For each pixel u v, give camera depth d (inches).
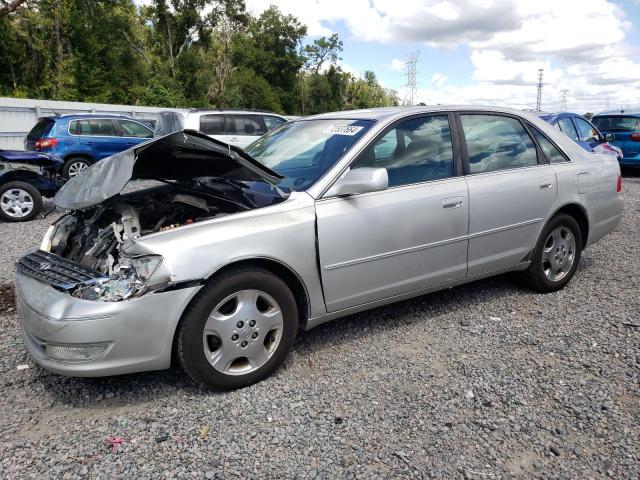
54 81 1358.3
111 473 97.7
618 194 204.7
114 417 115.9
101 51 1514.5
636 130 530.6
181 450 104.2
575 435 108.6
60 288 115.7
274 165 156.9
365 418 114.7
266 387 127.8
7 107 786.2
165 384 130.0
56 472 97.9
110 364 113.4
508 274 204.8
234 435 108.9
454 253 158.9
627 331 156.9
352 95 2999.5
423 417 115.0
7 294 193.9
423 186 151.8
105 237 140.0
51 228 157.5
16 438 108.5
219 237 120.2
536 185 174.9
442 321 166.7
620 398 121.8
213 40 1871.3
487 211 163.2
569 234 189.0
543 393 124.2
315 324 139.1
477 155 166.2
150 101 1466.5
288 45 2300.7
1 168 338.6
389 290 148.3
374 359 142.2
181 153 132.4
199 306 118.0
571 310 173.9
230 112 497.4
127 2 1592.0
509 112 179.6
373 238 141.1
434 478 96.3
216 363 122.2
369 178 131.1
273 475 97.1
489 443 106.2
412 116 156.7
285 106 2349.9
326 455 102.7
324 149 150.7
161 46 1769.2
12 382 131.3
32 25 1337.4
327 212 134.6
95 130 547.5
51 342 113.0
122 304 111.9
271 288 126.6
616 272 214.5
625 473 97.3
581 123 413.4
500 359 141.1
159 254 115.0
